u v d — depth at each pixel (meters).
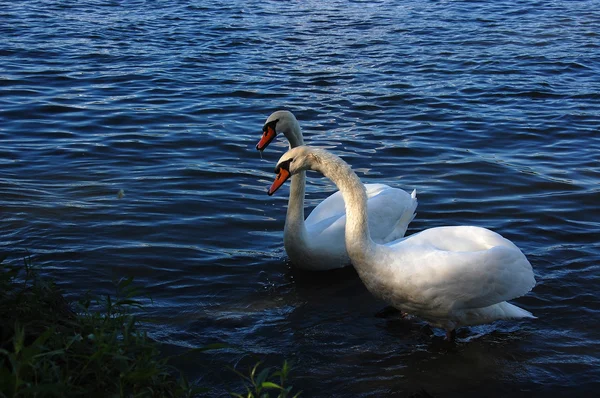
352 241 6.25
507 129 12.44
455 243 6.49
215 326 6.43
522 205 9.23
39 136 11.60
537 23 22.36
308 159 6.55
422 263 6.07
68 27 20.62
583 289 7.09
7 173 9.88
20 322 4.43
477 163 10.76
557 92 14.83
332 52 18.27
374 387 5.62
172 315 6.57
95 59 16.97
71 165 10.34
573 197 9.48
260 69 16.44
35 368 3.74
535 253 7.88
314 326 6.52
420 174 10.36
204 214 8.83
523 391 5.58
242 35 20.14
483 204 9.28
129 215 8.65
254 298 7.00
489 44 19.28
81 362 4.19
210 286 7.17
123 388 4.14
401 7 25.48
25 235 7.96
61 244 7.80
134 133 11.86
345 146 11.48
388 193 8.22
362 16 23.59
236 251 7.95
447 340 6.34
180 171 10.23
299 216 7.37
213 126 12.35
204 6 25.11
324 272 7.67
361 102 13.98
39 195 9.13
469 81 15.63
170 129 12.13
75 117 12.62
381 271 6.18
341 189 6.36
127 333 4.47
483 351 6.16
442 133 12.21
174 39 19.48
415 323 6.64
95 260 7.49
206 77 15.65
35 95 13.85
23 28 20.22
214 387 5.50
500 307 6.36
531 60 17.50
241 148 11.30
